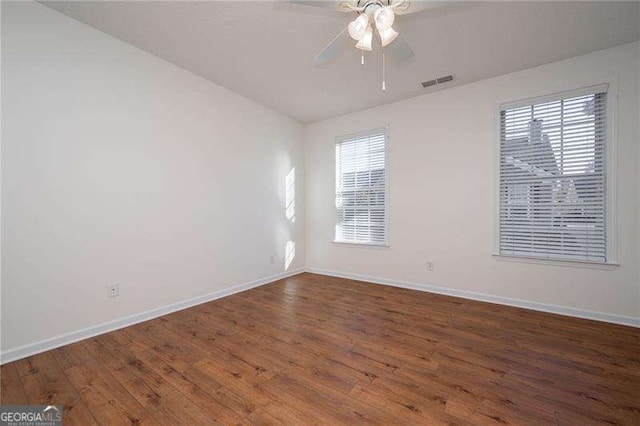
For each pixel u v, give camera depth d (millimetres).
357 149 4160
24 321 1999
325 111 4141
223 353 2059
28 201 2012
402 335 2338
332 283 3986
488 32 2291
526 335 2312
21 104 1975
